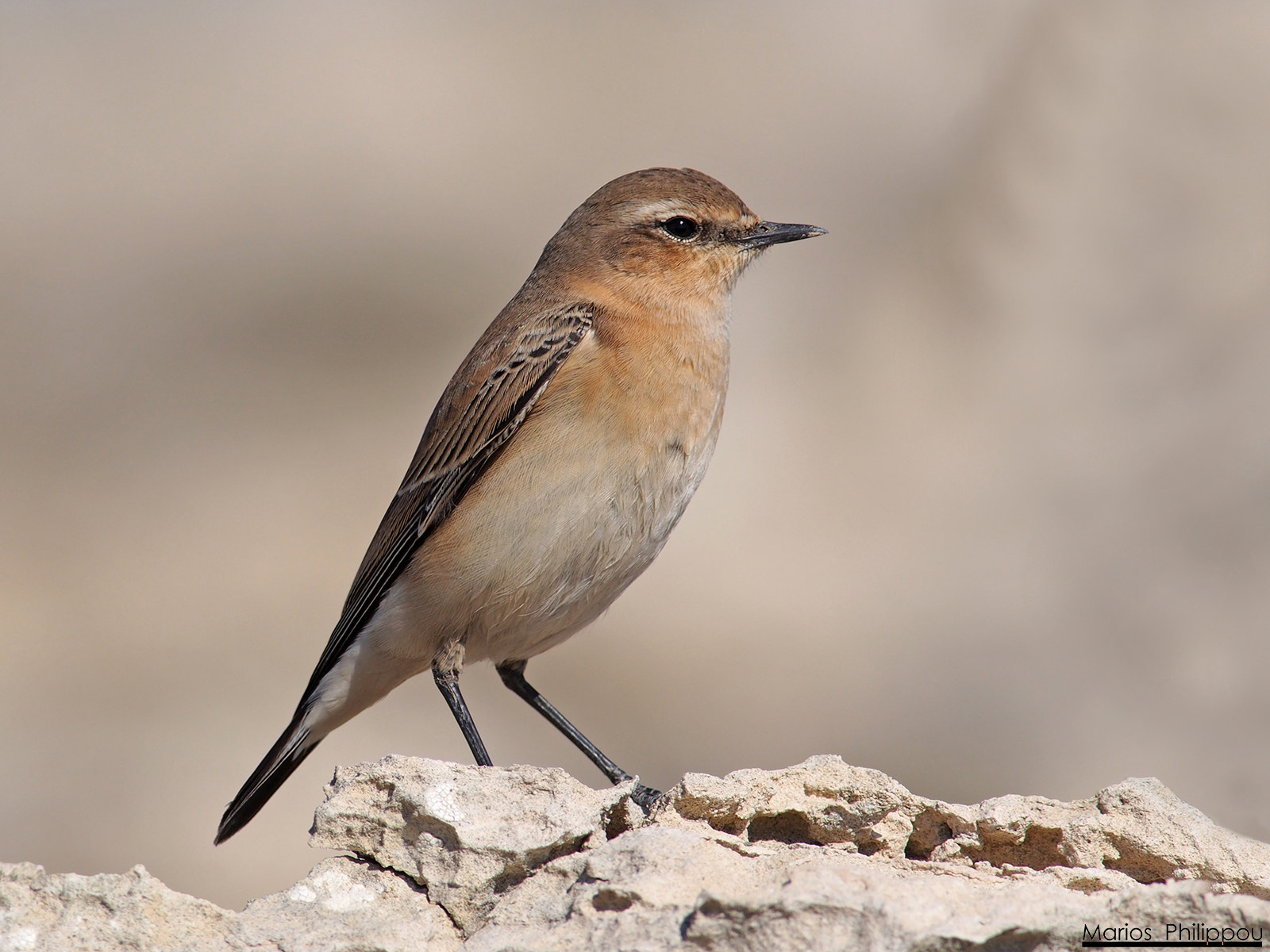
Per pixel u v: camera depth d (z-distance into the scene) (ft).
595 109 102.47
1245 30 65.72
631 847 17.39
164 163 103.35
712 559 62.44
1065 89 66.64
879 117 93.09
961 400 66.69
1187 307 59.16
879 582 59.62
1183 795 43.78
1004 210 66.74
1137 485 54.70
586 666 56.90
